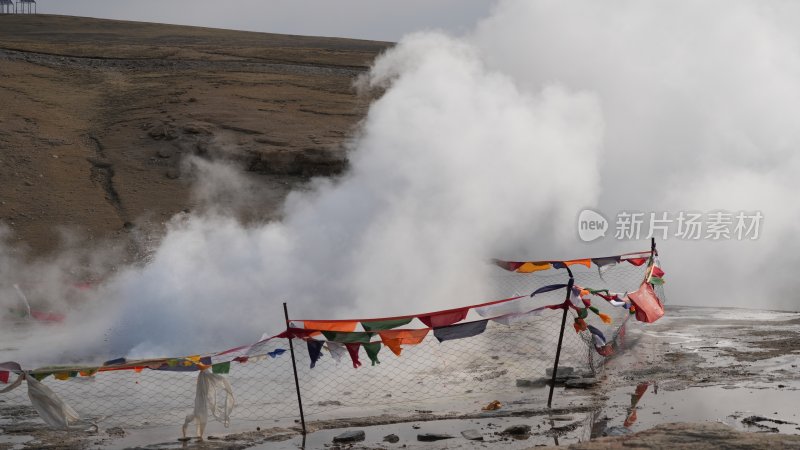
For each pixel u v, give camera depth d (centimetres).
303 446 839
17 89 4375
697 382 1059
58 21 8738
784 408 907
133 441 880
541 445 786
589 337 1152
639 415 905
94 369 885
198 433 883
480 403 994
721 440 668
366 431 890
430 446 817
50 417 879
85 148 3556
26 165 3228
